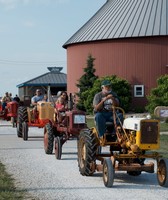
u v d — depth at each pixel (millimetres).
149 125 10961
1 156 15828
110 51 49594
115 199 9578
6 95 33125
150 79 48125
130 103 46875
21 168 13398
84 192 10273
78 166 12844
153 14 49312
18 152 16922
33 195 9922
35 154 16438
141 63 48344
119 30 49188
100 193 10180
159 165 11086
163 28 47688
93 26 52344
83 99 46219
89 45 51312
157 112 14188
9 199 9430
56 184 11164
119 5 52844
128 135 11367
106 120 11828
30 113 22375
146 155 11141
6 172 12703
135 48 48406
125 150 11492
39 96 23531
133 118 11352
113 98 11867
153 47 47938
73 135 16000
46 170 13109
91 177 12102
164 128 27297
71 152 16969
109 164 10836
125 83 45781
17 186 10898
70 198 9664
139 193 10188
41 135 23719
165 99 38438
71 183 11297
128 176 12391
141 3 51156
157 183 11406
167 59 47719
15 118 29734
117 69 49219
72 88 54469
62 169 13297
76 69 53281
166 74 44969
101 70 50125
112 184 10797
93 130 12109
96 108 11797
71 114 15812
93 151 11836
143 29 48125
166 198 9664
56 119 17047
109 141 11914
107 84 11984
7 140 21328
